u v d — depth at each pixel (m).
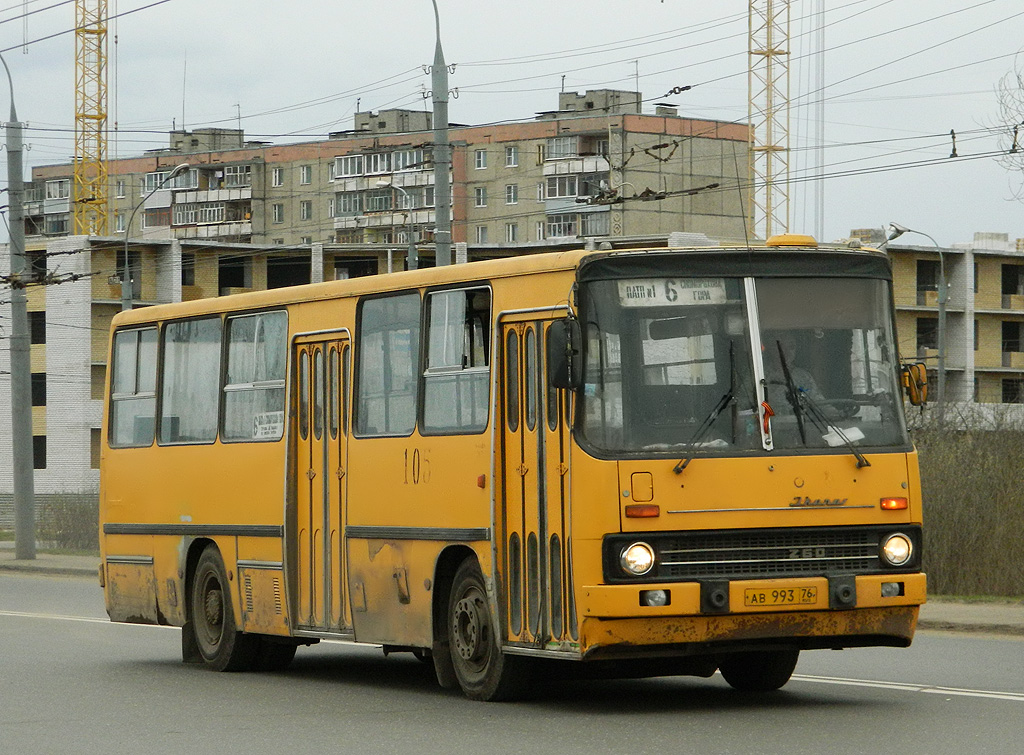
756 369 12.00
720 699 13.22
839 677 14.89
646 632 11.55
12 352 40.25
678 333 12.00
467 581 13.21
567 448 11.97
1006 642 18.77
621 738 11.02
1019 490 26.88
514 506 12.62
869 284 12.42
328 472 15.13
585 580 11.73
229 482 16.70
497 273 12.95
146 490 18.31
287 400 15.71
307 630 15.38
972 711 12.21
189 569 17.48
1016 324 103.44
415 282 14.02
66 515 50.66
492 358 12.86
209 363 17.30
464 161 120.44
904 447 12.18
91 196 108.00
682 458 11.73
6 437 85.56
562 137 115.94
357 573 14.62
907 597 11.94
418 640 13.77
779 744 10.57
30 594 30.33
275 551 15.84
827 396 12.12
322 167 126.69
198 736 11.77
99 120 107.81
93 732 12.08
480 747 10.80
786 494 11.82
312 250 90.75
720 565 11.70
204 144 135.12
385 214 122.19
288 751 10.91
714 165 115.94
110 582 19.02
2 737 11.84
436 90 27.55
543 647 12.26
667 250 12.10
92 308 85.19
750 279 12.16
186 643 17.53
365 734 11.62
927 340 101.12
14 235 39.28
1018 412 28.89
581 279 12.00
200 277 89.31
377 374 14.52
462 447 13.20
